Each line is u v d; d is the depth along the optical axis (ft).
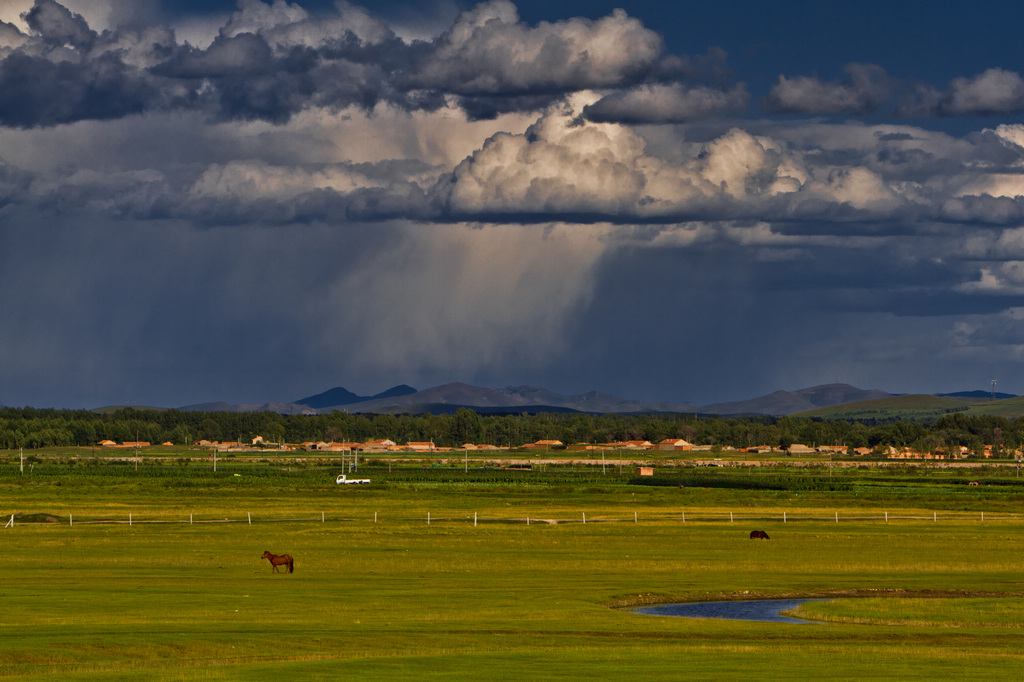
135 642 310.24
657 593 453.99
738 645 333.83
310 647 313.32
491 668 279.08
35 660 286.25
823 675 274.16
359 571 516.73
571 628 360.48
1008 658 310.24
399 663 285.23
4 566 516.32
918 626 390.63
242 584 452.76
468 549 630.33
